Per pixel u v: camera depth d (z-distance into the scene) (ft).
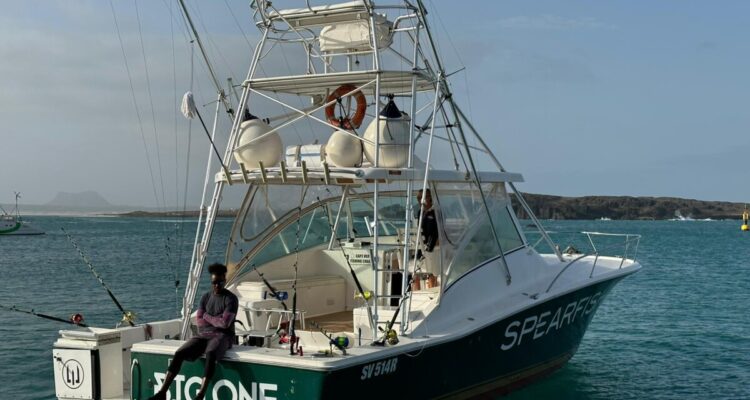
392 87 27.09
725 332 46.83
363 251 29.09
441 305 24.53
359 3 24.75
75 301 62.90
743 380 34.60
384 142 23.61
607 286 34.01
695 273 89.71
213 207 24.08
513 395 29.60
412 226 29.84
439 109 25.98
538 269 30.37
